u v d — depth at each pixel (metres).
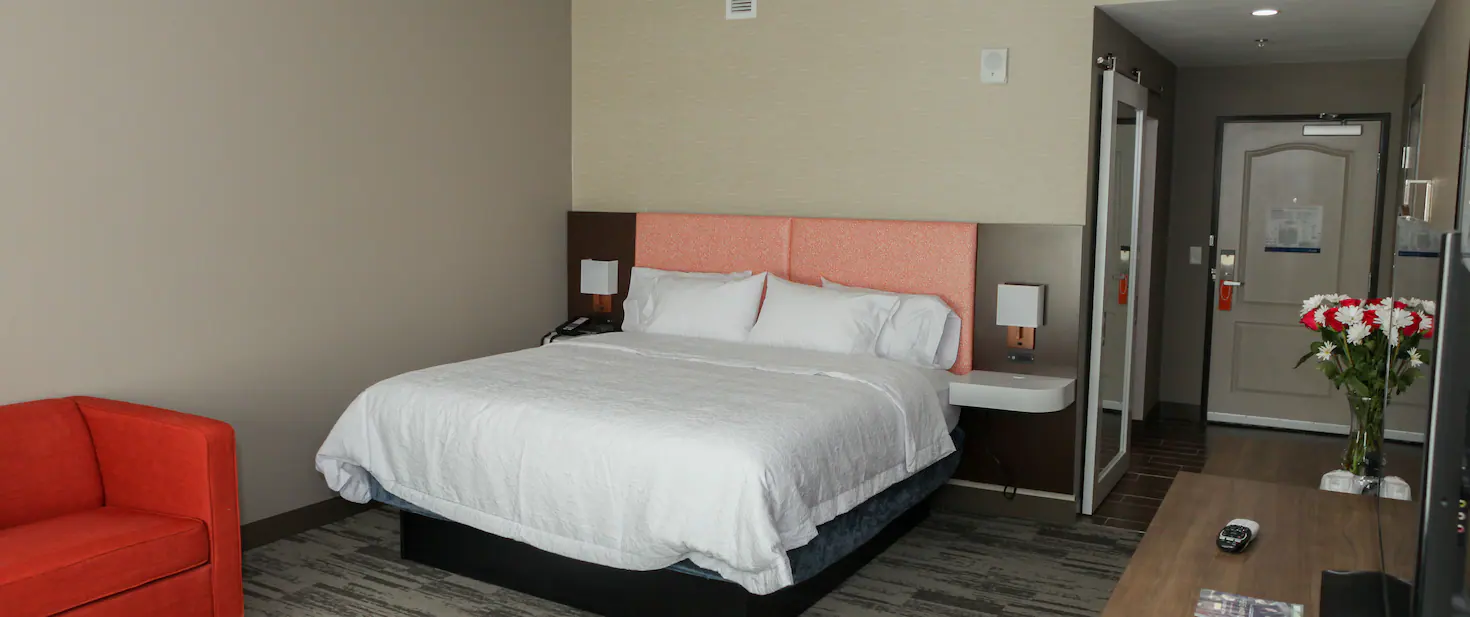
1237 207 6.64
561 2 5.88
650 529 3.24
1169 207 6.77
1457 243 1.15
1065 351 4.76
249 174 4.21
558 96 5.91
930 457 4.20
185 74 3.95
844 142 5.25
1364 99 6.24
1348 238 6.37
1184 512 2.39
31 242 3.51
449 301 5.26
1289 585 1.95
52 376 3.60
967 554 4.32
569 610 3.69
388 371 4.94
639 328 5.47
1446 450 1.17
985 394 4.54
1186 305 6.86
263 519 4.37
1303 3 4.50
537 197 5.81
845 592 3.87
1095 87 4.70
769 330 4.90
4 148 3.42
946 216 5.04
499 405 3.68
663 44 5.70
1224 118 6.61
